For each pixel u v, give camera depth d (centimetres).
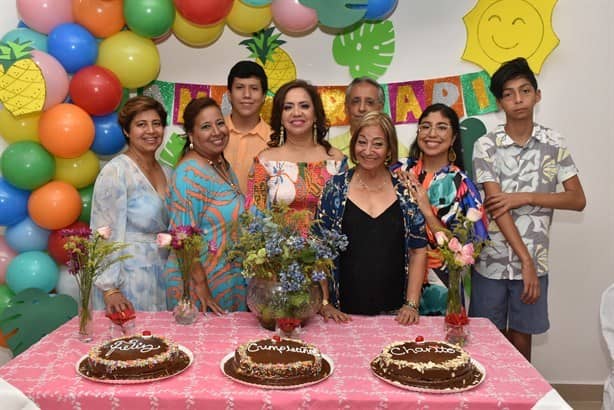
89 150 316
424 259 237
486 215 287
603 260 363
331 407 158
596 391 367
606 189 358
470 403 157
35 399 160
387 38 352
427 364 167
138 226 265
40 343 198
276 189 275
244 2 317
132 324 204
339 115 355
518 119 284
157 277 269
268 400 158
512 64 283
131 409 159
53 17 301
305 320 211
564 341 369
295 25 320
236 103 312
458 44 352
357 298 238
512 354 190
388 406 158
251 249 202
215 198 262
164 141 358
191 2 297
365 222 237
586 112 354
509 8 341
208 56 355
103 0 303
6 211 301
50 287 311
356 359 185
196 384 166
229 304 265
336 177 243
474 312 299
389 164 243
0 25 334
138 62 309
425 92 354
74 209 305
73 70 305
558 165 289
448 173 267
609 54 350
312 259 197
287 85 283
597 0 347
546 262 290
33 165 293
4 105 285
